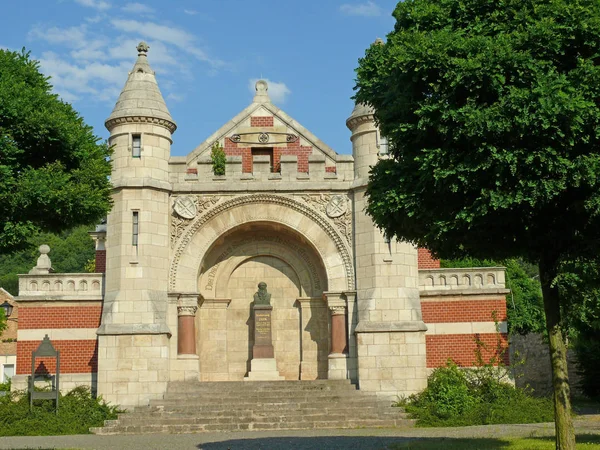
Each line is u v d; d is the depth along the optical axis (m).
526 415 27.09
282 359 32.41
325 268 30.92
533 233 15.71
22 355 30.91
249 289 32.94
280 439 22.84
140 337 29.16
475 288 31.41
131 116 30.66
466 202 15.39
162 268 30.23
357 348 29.69
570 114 13.83
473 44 14.92
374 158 30.98
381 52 16.97
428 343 31.28
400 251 30.27
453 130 14.77
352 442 21.64
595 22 14.41
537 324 46.84
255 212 31.33
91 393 29.77
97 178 18.56
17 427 26.23
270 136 33.22
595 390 38.88
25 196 16.73
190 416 27.23
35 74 18.95
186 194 31.14
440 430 24.75
